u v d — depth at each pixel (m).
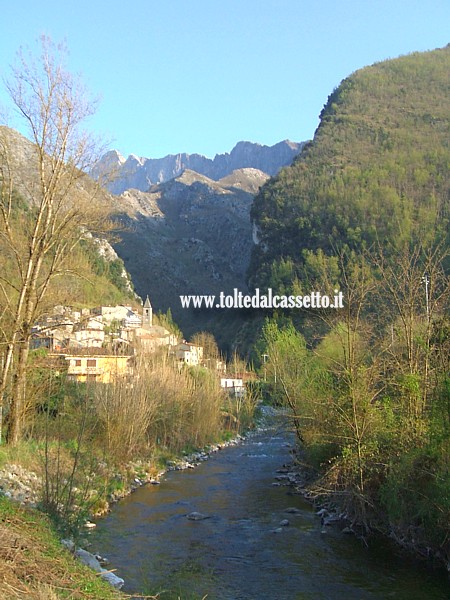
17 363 22.98
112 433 26.64
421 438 16.78
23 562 10.38
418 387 17.59
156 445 33.03
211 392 41.41
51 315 26.03
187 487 25.59
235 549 16.77
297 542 17.38
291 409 26.23
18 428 22.66
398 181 106.38
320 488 19.08
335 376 21.50
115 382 29.69
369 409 18.25
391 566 15.24
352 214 97.94
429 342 18.36
